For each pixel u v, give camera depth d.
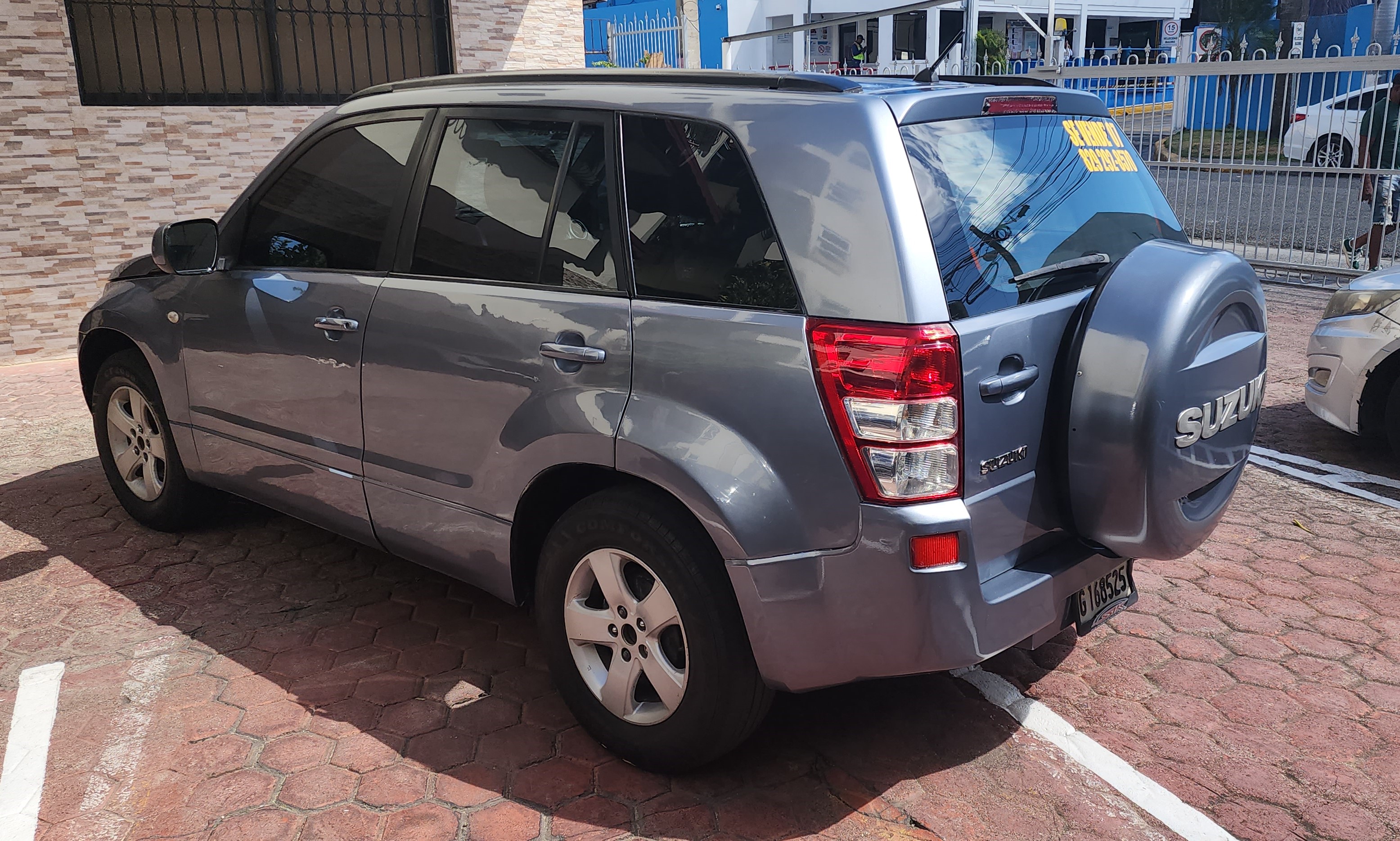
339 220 3.60
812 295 2.50
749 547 2.53
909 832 2.71
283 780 2.93
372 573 4.31
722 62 25.06
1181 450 2.71
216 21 8.32
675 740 2.81
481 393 3.06
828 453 2.47
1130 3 28.25
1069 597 2.89
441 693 3.39
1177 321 2.62
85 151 7.87
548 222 3.01
